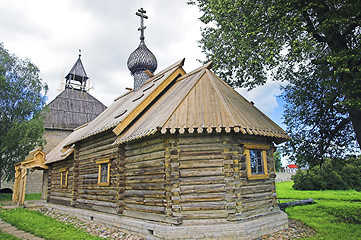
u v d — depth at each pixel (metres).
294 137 13.67
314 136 13.39
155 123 8.94
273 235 8.32
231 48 12.38
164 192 8.59
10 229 10.61
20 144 25.34
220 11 11.02
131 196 10.05
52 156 20.14
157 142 9.20
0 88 26.52
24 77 28.31
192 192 8.16
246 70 12.70
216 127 8.03
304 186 30.95
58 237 8.81
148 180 9.31
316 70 10.47
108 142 12.08
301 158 13.40
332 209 14.05
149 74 16.94
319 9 9.61
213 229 7.55
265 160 9.61
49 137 33.56
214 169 8.27
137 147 10.10
